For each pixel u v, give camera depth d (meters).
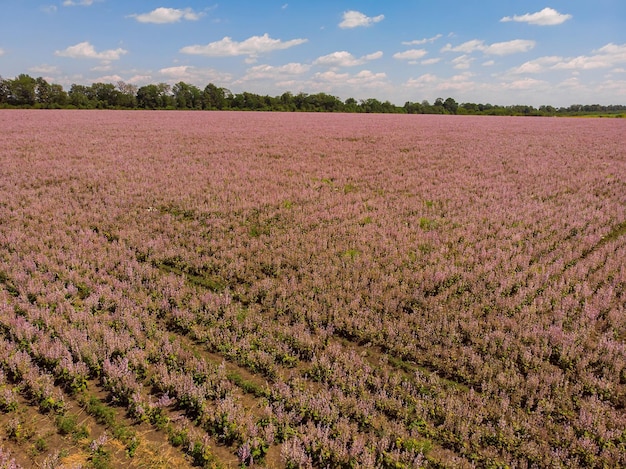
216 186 14.94
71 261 8.73
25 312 6.90
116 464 4.37
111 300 7.45
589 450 4.51
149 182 15.32
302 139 28.11
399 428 4.81
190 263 9.23
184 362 5.92
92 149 21.91
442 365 6.00
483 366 5.91
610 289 7.77
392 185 15.89
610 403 5.31
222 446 4.64
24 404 5.12
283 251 9.77
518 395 5.36
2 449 4.30
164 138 27.17
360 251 9.95
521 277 8.44
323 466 4.42
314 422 5.01
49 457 4.34
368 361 6.22
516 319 7.08
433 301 7.57
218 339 6.45
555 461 4.36
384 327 6.91
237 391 5.50
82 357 5.85
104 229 10.98
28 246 9.48
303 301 7.63
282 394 5.30
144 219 11.62
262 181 15.89
